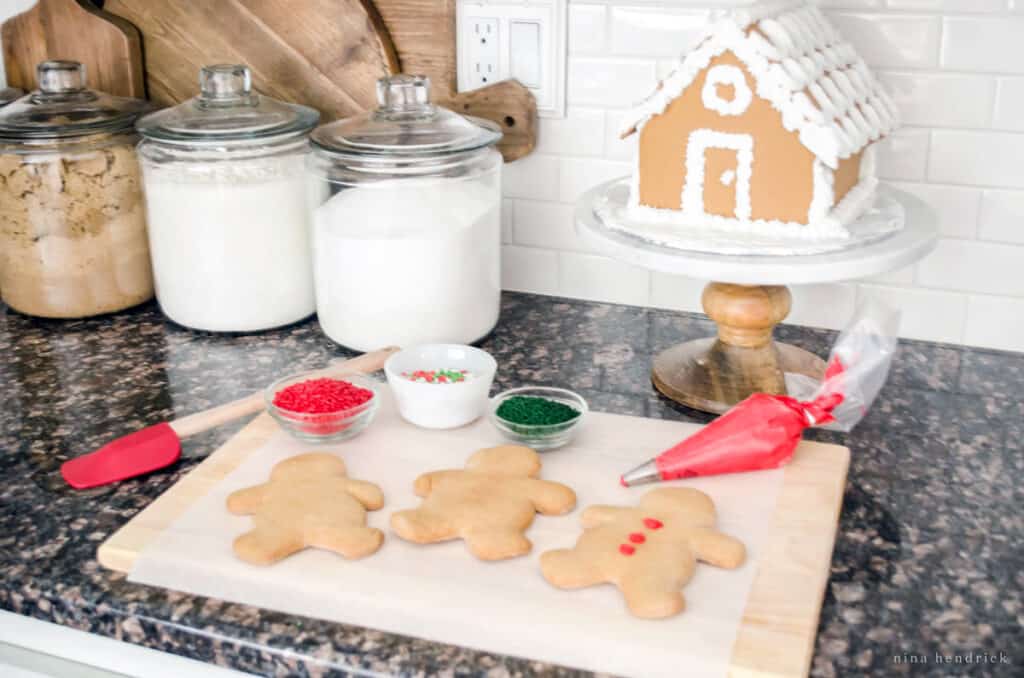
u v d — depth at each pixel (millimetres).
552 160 1583
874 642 901
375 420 1233
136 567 985
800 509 1051
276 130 1433
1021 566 1002
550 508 1044
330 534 993
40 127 1451
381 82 1390
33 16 1710
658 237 1235
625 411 1288
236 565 979
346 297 1401
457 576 958
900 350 1474
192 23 1655
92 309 1562
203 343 1491
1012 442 1229
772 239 1227
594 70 1517
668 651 862
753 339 1333
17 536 1055
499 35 1535
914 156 1426
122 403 1324
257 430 1217
